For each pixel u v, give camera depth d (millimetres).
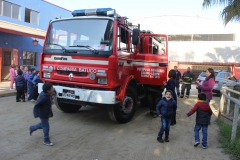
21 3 17234
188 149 4750
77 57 5684
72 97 5711
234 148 4582
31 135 5145
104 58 5406
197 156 4398
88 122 6434
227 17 11812
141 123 6570
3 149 4340
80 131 5613
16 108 7758
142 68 6934
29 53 17688
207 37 30984
